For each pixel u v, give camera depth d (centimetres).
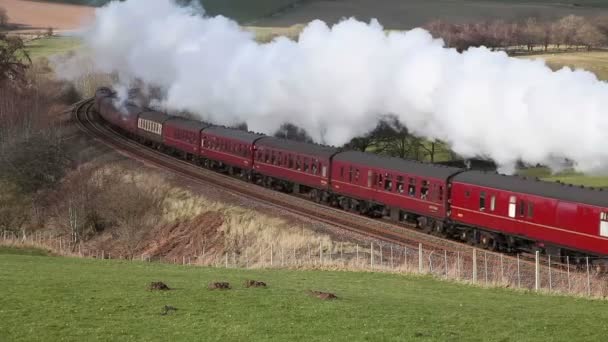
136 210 6794
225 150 7512
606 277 3653
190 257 5459
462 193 4691
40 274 3266
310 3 17825
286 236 5075
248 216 5744
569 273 3700
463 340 2319
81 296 2742
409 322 2500
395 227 5122
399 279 3575
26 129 8606
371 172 5494
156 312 2536
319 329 2373
